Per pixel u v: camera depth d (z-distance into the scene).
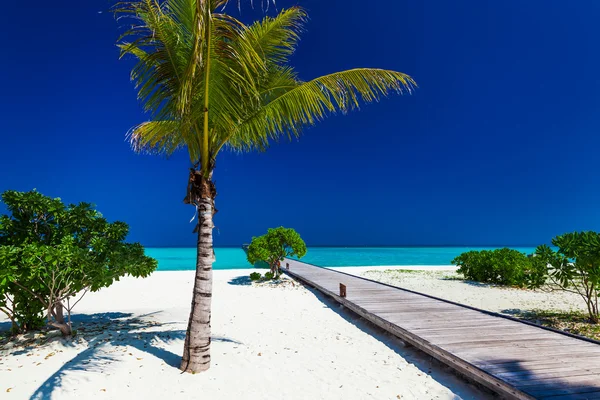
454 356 5.35
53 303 6.64
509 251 16.97
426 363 6.05
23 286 6.25
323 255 52.78
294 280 16.67
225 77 5.08
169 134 5.97
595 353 5.48
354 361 6.12
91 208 7.33
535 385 4.32
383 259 42.41
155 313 10.09
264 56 5.70
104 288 14.91
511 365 4.97
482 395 4.82
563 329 8.30
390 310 8.69
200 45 4.01
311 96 5.31
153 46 5.14
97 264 6.46
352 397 4.72
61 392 4.45
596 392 4.13
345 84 5.39
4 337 7.15
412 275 20.20
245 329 8.14
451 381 5.29
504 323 7.39
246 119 5.61
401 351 6.71
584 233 8.29
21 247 6.29
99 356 5.70
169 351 6.14
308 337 7.61
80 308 10.94
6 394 4.43
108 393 4.55
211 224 5.57
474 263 17.47
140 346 6.32
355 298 10.38
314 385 5.07
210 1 4.35
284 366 5.77
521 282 9.85
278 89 5.80
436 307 9.05
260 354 6.30
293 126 5.85
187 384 4.89
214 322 8.80
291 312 10.23
